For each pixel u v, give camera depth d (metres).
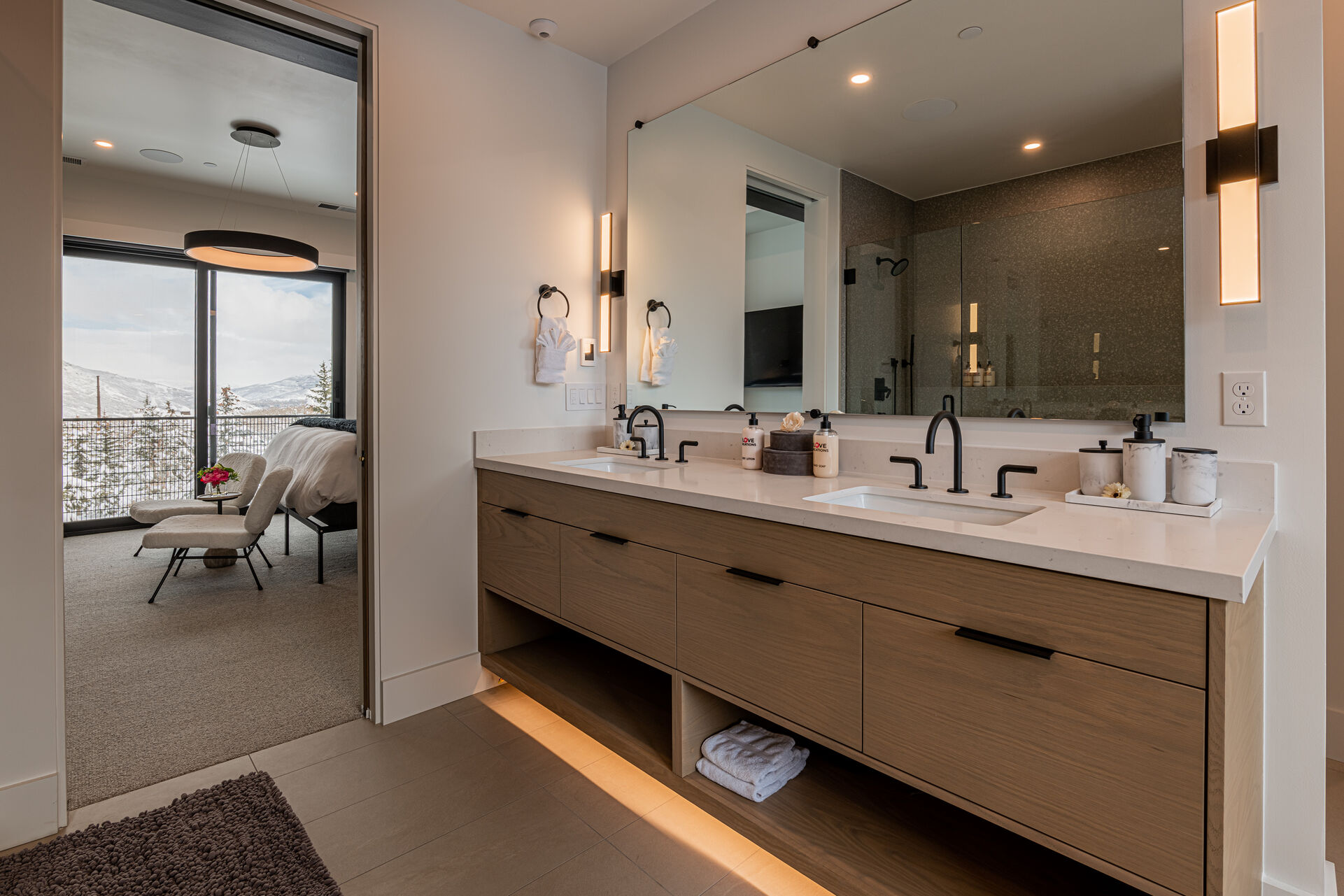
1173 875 0.95
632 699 2.04
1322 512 1.27
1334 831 1.61
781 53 2.13
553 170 2.59
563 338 2.56
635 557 1.79
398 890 1.46
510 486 2.26
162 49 3.36
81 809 1.72
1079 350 1.57
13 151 1.54
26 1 1.55
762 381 2.22
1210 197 1.38
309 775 1.89
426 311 2.25
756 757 1.62
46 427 1.60
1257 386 1.33
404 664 2.25
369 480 2.19
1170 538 1.09
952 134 1.77
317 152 4.69
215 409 5.83
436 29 2.24
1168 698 0.94
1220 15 1.31
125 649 2.81
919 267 1.83
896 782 1.63
